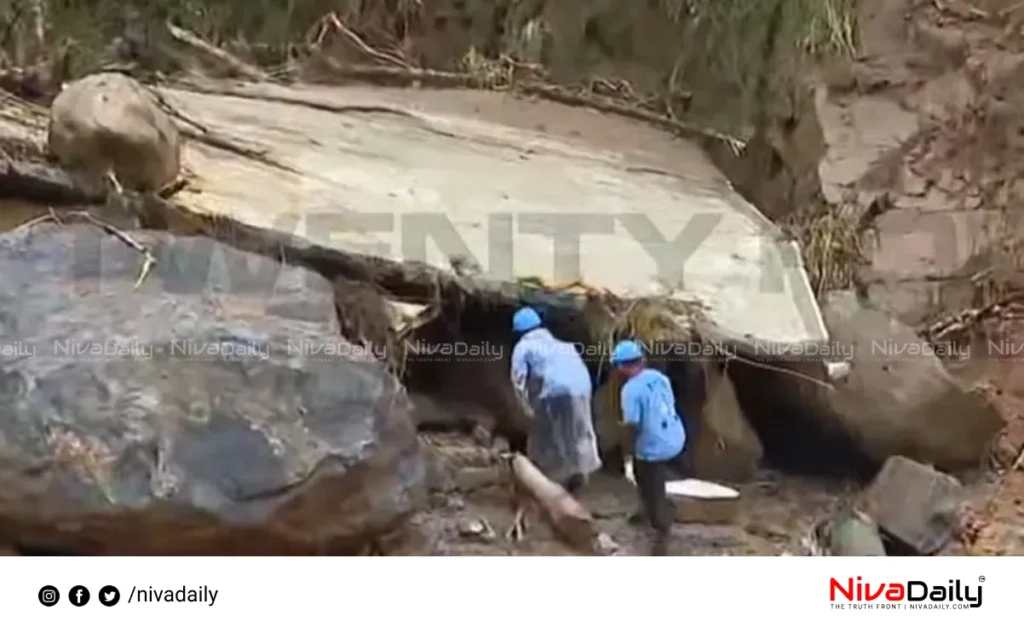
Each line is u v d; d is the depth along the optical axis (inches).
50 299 749.3
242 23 992.2
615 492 792.3
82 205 804.6
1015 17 922.7
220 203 823.1
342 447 720.3
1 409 711.7
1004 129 909.8
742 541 773.9
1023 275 891.4
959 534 782.5
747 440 820.0
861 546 765.9
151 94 851.4
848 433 824.9
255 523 711.1
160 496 704.4
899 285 881.5
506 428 805.9
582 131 954.1
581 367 793.6
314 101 946.1
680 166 930.1
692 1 956.0
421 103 966.4
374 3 1016.2
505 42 1003.9
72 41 928.3
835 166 893.8
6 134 818.2
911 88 916.0
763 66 932.0
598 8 984.9
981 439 826.8
